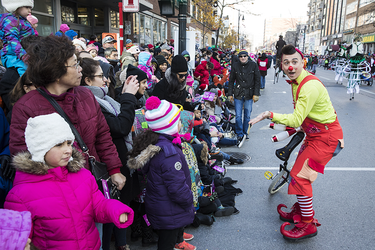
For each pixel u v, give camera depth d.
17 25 2.89
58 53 1.74
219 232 3.20
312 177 2.95
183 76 3.77
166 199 2.31
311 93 2.79
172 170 2.23
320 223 3.33
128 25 10.23
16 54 2.76
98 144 2.21
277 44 16.97
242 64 6.16
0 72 2.74
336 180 4.41
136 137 2.38
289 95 12.58
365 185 4.23
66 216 1.62
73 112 1.96
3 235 1.33
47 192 1.60
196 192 2.91
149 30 16.86
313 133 2.98
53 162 1.61
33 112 1.80
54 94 1.87
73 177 1.73
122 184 2.28
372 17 47.44
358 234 3.12
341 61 16.17
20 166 1.55
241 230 3.24
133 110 2.56
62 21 10.08
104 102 2.45
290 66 2.94
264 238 3.09
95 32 12.31
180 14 6.18
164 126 2.31
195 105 4.23
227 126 6.64
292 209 3.38
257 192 4.14
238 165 5.14
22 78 2.08
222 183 4.02
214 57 10.24
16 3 2.90
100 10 12.30
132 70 2.95
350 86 11.37
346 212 3.54
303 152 3.04
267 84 16.98
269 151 5.84
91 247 1.75
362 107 9.94
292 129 3.70
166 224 2.32
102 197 1.86
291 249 2.91
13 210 1.47
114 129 2.41
